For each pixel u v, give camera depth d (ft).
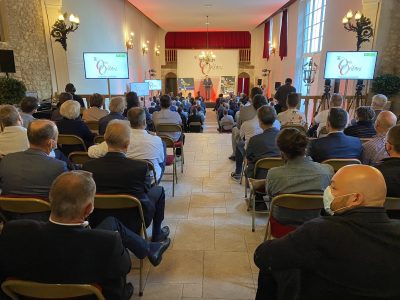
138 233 6.55
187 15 43.04
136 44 41.19
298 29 35.04
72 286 3.60
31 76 19.60
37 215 5.90
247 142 10.05
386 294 3.12
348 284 3.20
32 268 3.68
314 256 3.31
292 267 3.49
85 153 9.22
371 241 3.16
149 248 6.37
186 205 10.45
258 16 43.80
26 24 18.94
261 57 58.75
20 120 8.51
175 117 14.35
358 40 19.84
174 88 61.11
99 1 28.17
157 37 57.16
